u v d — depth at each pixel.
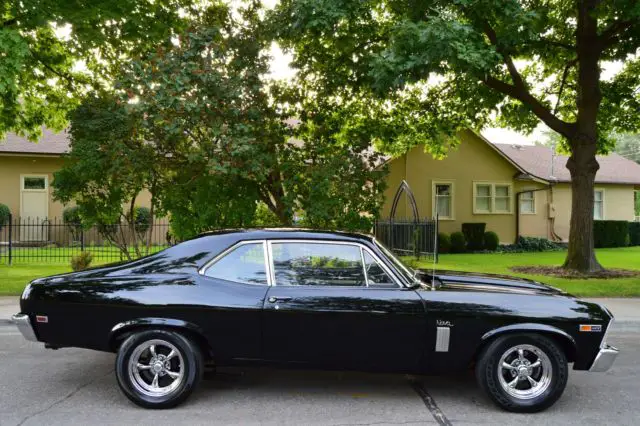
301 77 11.21
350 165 9.78
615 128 17.25
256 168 8.77
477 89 14.62
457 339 4.40
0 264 15.21
